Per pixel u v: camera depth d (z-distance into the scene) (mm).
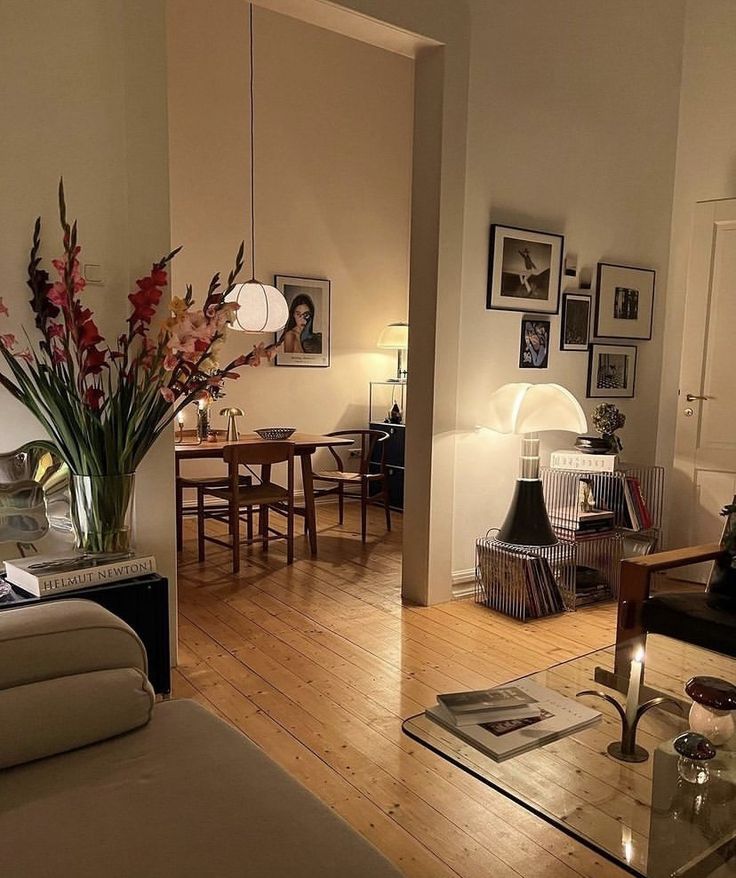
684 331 4047
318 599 3645
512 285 3738
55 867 1021
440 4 3244
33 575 1993
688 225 4402
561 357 4074
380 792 2016
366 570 4172
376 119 6316
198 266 5516
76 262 2117
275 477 6070
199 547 4293
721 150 4238
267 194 5785
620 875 1704
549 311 3916
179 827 1116
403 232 6574
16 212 2338
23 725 1290
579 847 1805
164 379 2434
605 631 3283
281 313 4250
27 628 1402
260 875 1017
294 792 1235
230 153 5582
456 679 2730
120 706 1403
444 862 1738
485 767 1631
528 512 3453
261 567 4207
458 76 3346
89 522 2178
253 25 5613
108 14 2453
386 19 3080
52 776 1261
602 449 3906
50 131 2379
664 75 4289
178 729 1442
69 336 2305
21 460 2328
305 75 5891
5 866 1021
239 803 1185
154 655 2135
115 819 1133
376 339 6480
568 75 3859
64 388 2111
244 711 2461
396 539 4938
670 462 4562
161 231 2607
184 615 3381
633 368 4438
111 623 1497
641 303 4391
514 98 3652
